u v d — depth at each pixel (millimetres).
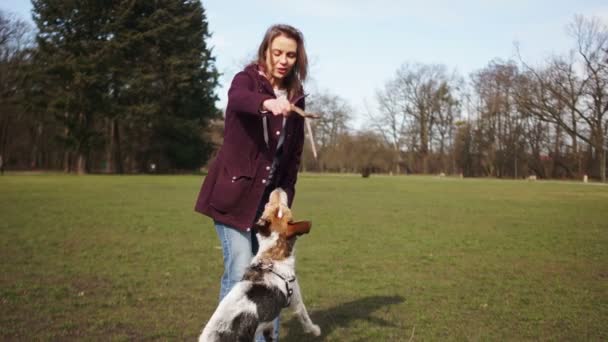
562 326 5441
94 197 20703
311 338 5094
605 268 8406
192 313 5699
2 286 6629
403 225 13734
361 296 6582
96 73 46094
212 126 67062
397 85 78312
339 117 75312
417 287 7059
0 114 59688
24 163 70938
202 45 55156
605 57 49188
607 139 51500
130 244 10000
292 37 4039
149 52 50562
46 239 10320
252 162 3990
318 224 13773
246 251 4066
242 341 3414
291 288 3922
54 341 4789
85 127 49156
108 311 5723
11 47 56844
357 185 37156
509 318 5707
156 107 48812
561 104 51281
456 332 5242
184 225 12805
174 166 59219
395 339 5047
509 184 42906
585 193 29406
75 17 46531
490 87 64125
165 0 50719
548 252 9852
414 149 79562
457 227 13438
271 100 3488
